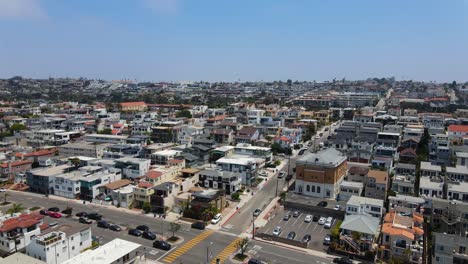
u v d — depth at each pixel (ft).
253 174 431.84
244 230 309.01
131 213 346.54
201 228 309.42
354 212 316.19
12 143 595.88
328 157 395.75
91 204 370.73
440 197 350.23
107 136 605.31
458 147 493.36
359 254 261.03
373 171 389.80
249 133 621.31
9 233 252.42
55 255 237.66
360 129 615.57
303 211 351.25
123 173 438.81
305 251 272.10
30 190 414.41
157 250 269.23
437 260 244.83
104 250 229.86
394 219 287.28
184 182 380.17
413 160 474.90
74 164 453.99
